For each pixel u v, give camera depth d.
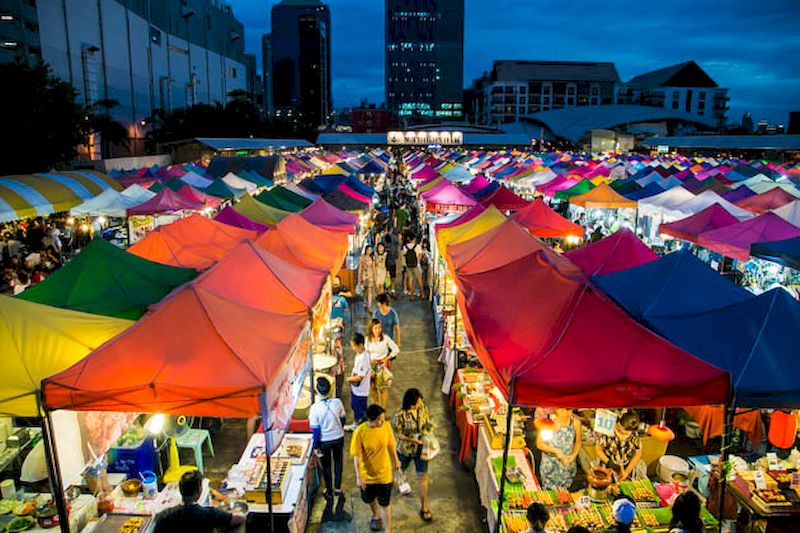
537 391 4.22
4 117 21.19
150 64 59.47
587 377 4.24
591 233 17.48
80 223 18.97
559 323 4.79
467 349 8.04
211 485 6.18
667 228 11.82
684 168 28.83
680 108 145.12
